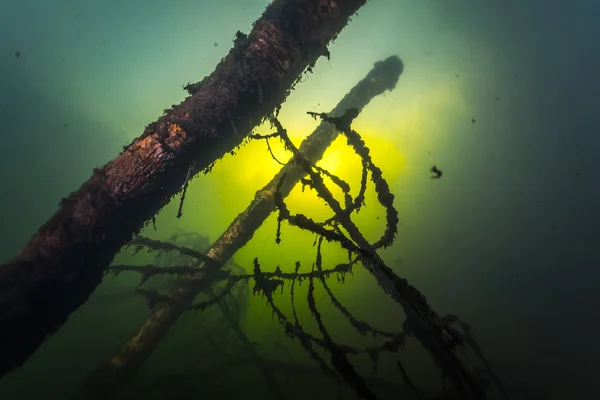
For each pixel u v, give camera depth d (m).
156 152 2.15
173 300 3.23
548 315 4.68
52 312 2.01
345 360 2.29
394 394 3.42
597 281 4.93
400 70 5.17
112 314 4.57
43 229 2.04
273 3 2.35
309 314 4.57
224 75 2.24
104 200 2.07
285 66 2.28
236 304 3.95
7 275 1.90
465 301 5.02
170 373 3.64
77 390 2.98
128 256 5.47
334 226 2.78
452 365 2.44
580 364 3.93
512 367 3.92
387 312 4.71
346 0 2.28
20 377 3.76
